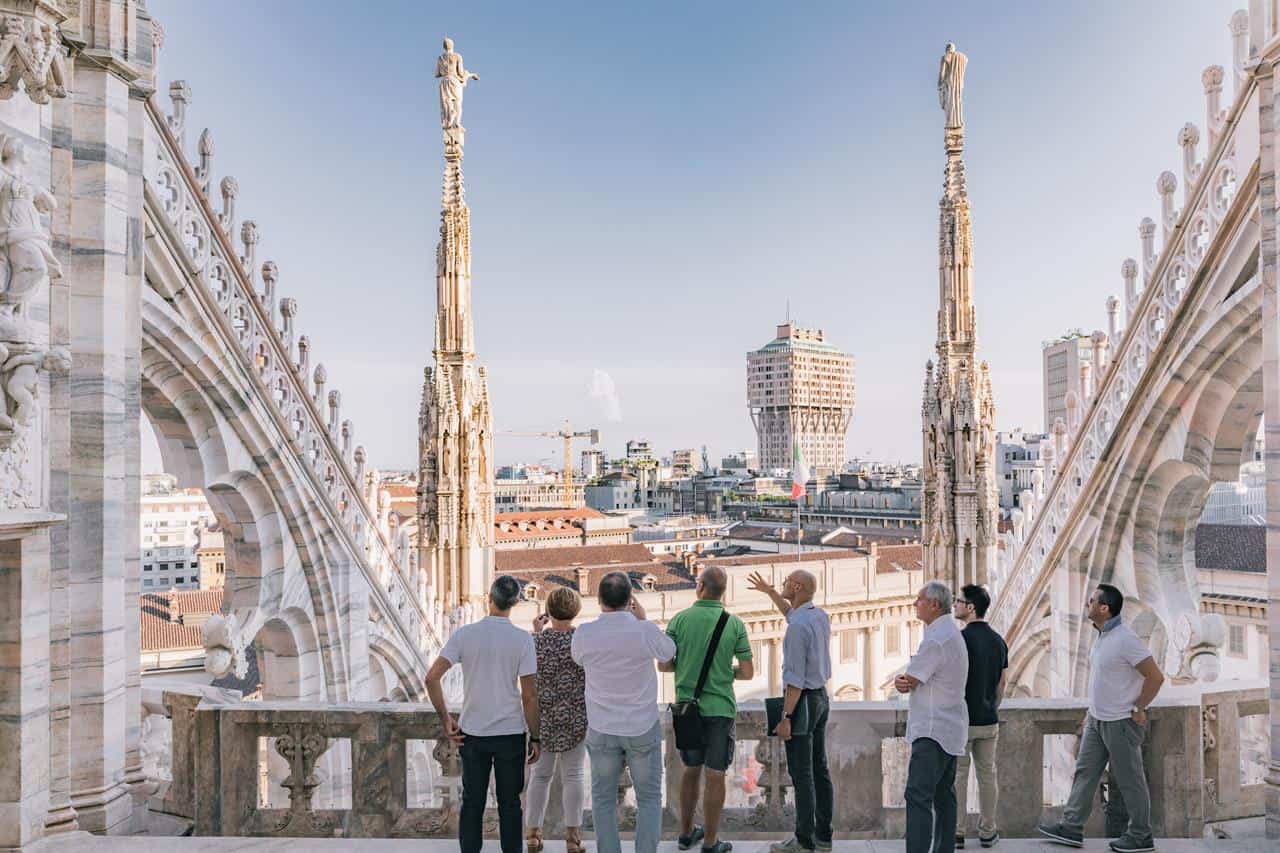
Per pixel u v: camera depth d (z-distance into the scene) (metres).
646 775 7.40
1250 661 41.78
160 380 12.16
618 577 7.59
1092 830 8.77
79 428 8.50
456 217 23.41
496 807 9.08
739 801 34.75
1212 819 9.03
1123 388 14.46
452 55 23.23
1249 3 8.91
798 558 69.44
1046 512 17.62
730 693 7.83
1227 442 13.21
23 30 7.17
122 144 8.90
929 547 24.64
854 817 9.03
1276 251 8.45
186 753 9.33
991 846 7.85
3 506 7.39
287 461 14.37
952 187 23.84
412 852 7.75
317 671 15.93
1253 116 10.55
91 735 8.43
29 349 7.48
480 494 23.94
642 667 7.49
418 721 9.12
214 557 75.94
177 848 7.80
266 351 14.05
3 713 7.67
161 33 10.47
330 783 16.09
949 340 24.05
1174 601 14.66
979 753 7.81
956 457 23.97
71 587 8.41
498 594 7.59
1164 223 13.02
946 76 23.92
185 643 50.22
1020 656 19.38
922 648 7.43
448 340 23.48
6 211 7.33
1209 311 11.98
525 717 7.51
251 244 13.39
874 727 9.06
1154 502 14.80
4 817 7.62
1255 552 43.03
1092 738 7.88
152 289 11.16
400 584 19.34
